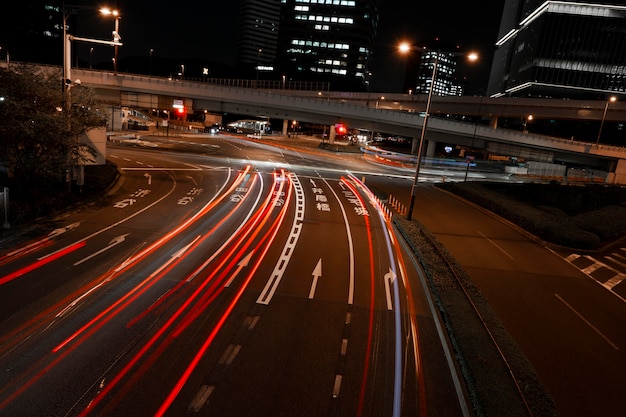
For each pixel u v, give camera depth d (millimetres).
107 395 9359
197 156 53688
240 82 112750
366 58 177125
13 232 19266
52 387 9492
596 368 12938
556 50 146000
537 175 76188
